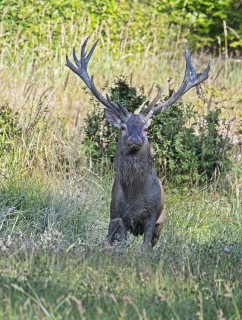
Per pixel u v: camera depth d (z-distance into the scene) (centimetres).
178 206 2877
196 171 3027
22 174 2891
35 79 3734
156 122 3052
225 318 1633
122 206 2270
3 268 1886
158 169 3055
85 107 3525
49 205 2614
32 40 4100
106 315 1606
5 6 4184
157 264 1989
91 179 2922
